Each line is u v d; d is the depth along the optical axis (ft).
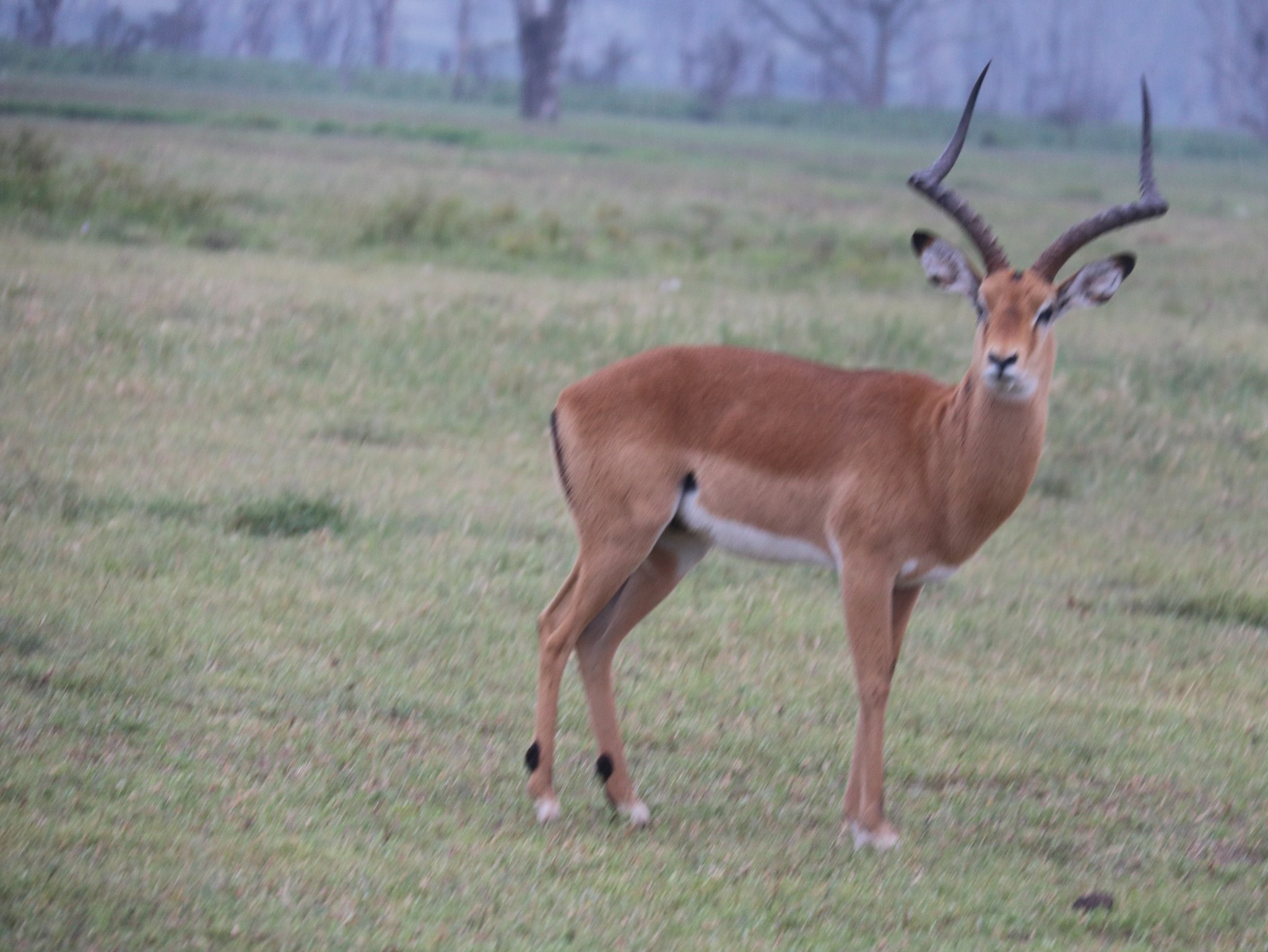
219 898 29.91
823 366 37.99
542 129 290.15
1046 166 276.82
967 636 50.83
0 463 56.80
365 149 197.47
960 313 100.94
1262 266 137.39
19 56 365.61
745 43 509.76
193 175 141.59
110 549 49.88
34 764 34.73
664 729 41.91
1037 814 38.37
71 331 73.26
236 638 44.32
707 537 37.86
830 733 42.55
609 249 117.29
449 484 61.05
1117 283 36.76
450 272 102.42
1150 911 33.55
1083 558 59.26
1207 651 50.75
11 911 28.37
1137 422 75.51
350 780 36.65
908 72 640.99
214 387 69.46
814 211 162.61
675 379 37.24
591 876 33.22
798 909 32.53
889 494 35.70
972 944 31.53
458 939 29.63
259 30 525.34
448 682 43.50
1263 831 38.22
